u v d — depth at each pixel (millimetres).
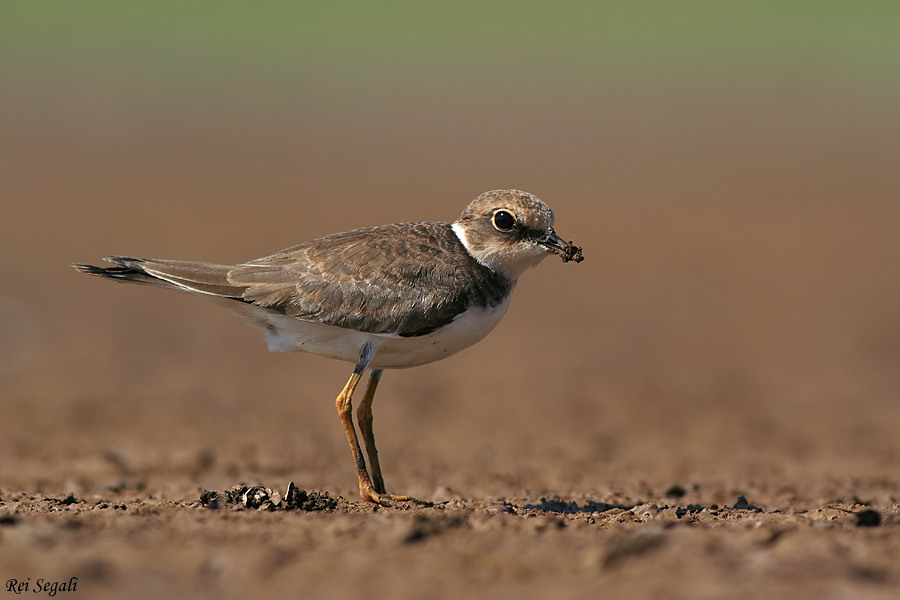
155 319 21359
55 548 6359
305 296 8539
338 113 41656
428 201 30062
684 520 7859
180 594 5746
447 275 8672
